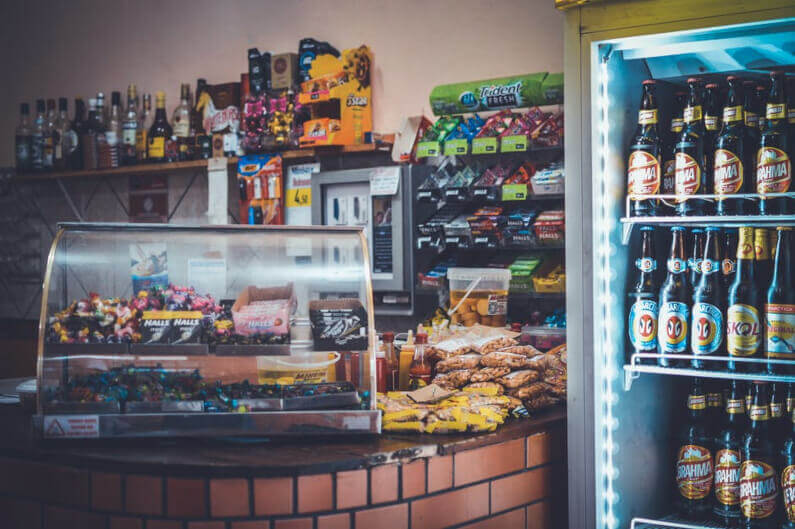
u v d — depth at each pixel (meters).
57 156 5.86
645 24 2.52
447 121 4.28
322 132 4.53
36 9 6.52
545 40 4.28
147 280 2.61
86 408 2.50
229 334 2.57
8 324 6.20
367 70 4.79
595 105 2.63
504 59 4.42
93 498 2.39
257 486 2.28
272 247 2.66
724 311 2.74
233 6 5.48
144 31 5.93
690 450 2.85
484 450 2.64
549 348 3.73
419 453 2.47
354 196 4.50
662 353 2.73
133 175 5.97
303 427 2.51
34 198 6.46
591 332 2.64
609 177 2.72
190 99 5.48
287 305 2.61
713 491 2.83
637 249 2.90
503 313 3.79
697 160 2.72
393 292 4.34
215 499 2.28
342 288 2.64
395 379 3.11
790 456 2.62
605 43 2.62
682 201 2.75
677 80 2.94
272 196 4.89
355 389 2.60
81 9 6.26
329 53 4.97
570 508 2.70
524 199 3.99
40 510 2.47
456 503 2.57
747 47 2.69
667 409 3.05
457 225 4.11
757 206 2.69
